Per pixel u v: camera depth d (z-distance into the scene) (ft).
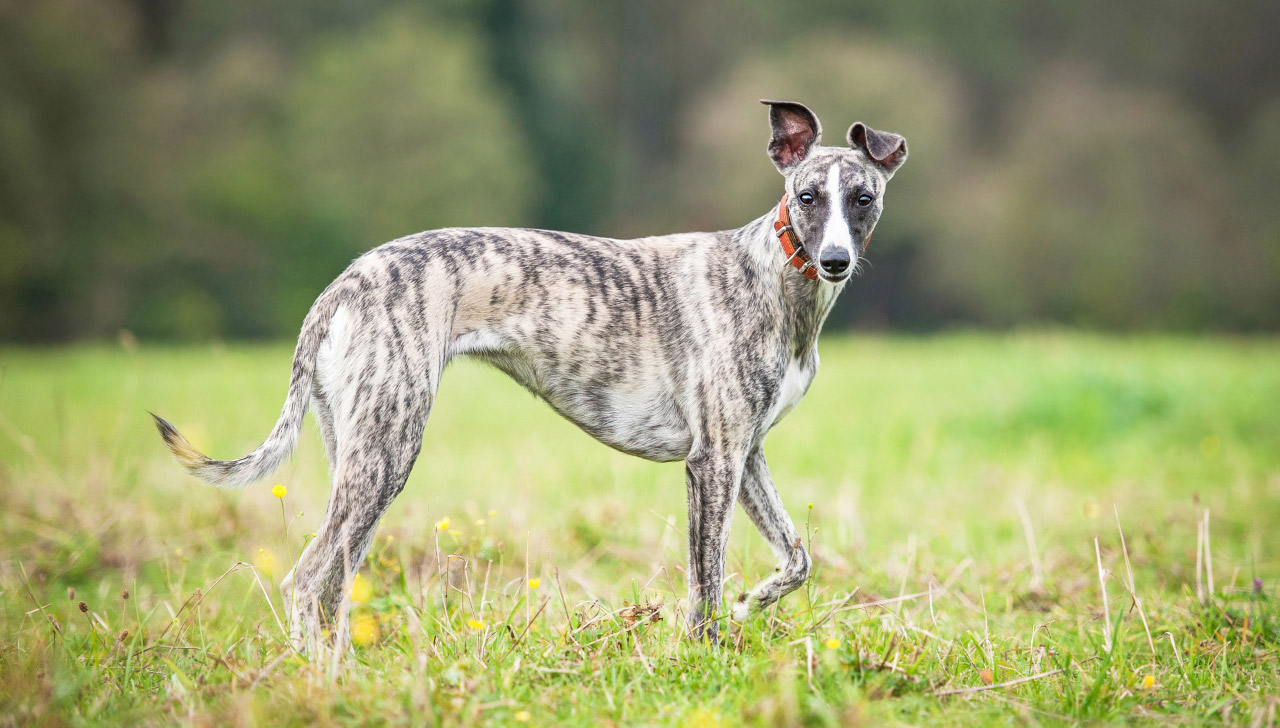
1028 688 15.64
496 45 154.51
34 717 13.69
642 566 22.85
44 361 70.08
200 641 17.85
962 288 134.21
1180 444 39.19
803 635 16.55
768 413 18.20
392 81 130.82
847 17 153.89
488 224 131.23
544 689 14.44
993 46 148.66
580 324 18.02
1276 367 60.18
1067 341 84.23
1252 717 14.47
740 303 18.12
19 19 114.73
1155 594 21.34
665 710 13.96
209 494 26.48
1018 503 23.50
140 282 122.31
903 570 22.09
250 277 127.95
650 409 18.44
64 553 22.88
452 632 16.38
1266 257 128.88
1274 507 29.37
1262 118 137.08
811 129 19.48
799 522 26.35
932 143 130.41
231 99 131.23
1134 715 14.69
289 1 148.15
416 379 16.85
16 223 111.55
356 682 14.30
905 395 51.98
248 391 50.29
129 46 130.11
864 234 18.63
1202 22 147.33
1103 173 132.57
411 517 24.54
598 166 156.97
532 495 27.58
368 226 128.67
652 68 169.37
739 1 164.25
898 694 14.90
